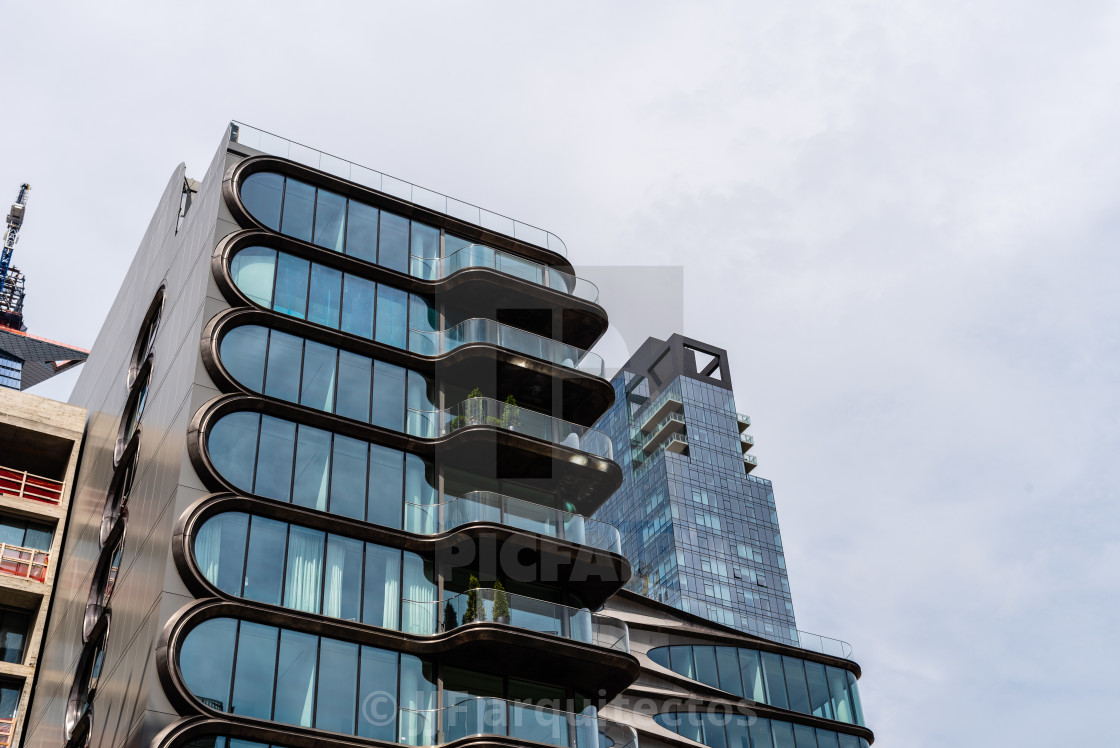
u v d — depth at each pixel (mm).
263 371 35188
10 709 40469
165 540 31375
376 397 37062
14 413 46969
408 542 34531
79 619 38562
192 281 38125
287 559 32125
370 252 40250
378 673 31812
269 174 39500
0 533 44188
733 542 174750
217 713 28625
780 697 46250
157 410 37281
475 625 33156
